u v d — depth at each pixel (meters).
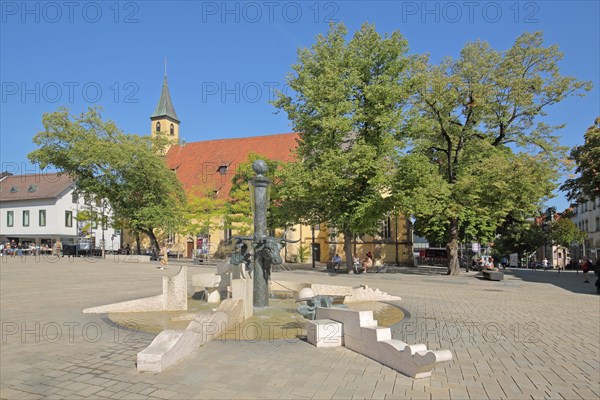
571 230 57.91
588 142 30.30
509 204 29.69
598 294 20.50
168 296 11.99
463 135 31.70
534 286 24.16
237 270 12.85
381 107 28.66
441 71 29.59
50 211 56.19
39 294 15.30
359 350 7.49
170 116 74.00
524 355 7.91
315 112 30.61
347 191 30.05
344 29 30.92
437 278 27.16
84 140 41.50
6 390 5.61
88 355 7.24
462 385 6.10
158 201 44.75
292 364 6.82
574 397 5.77
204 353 7.39
